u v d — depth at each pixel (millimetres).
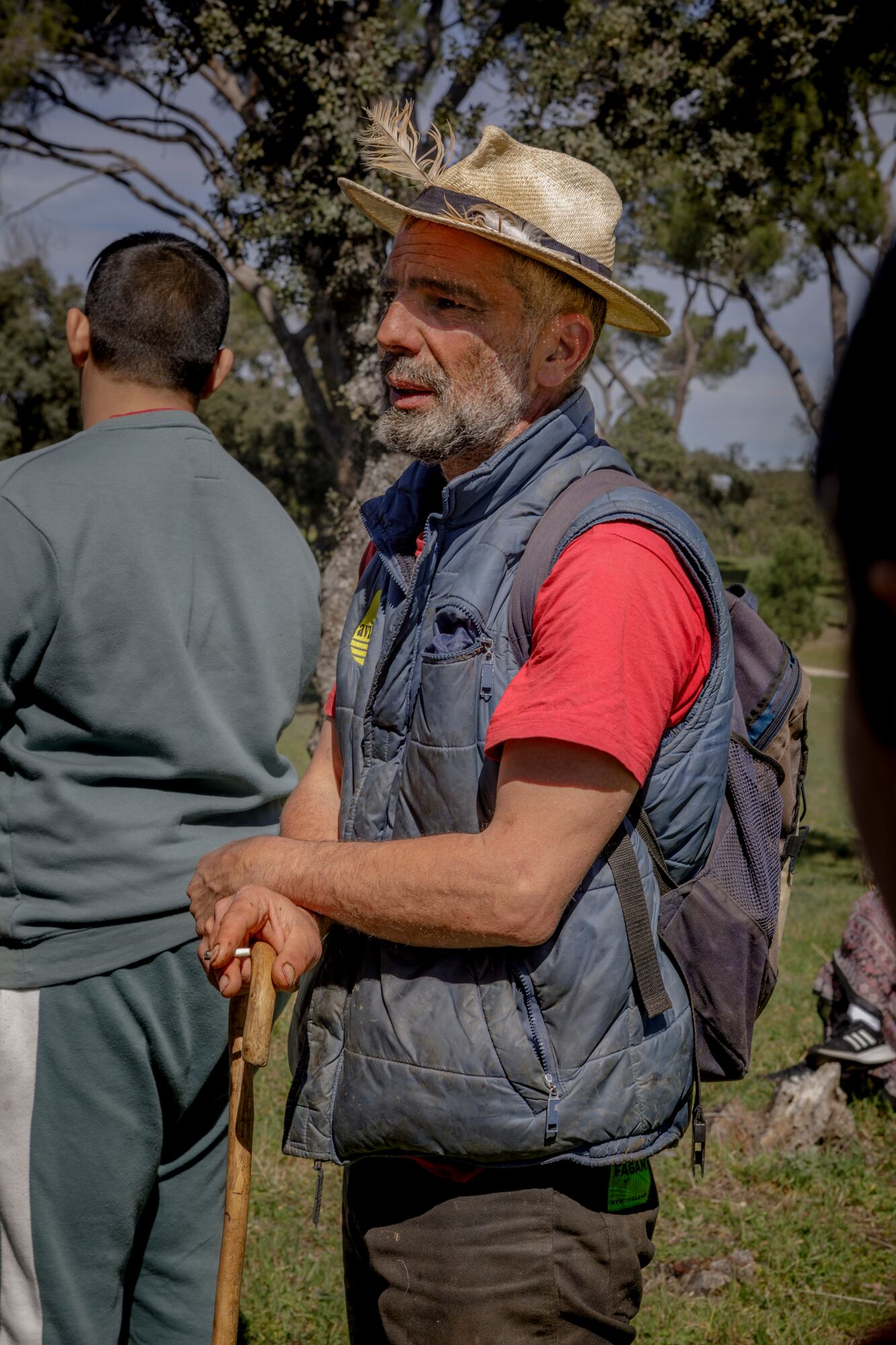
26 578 1883
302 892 1643
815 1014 5699
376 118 1823
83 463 1984
